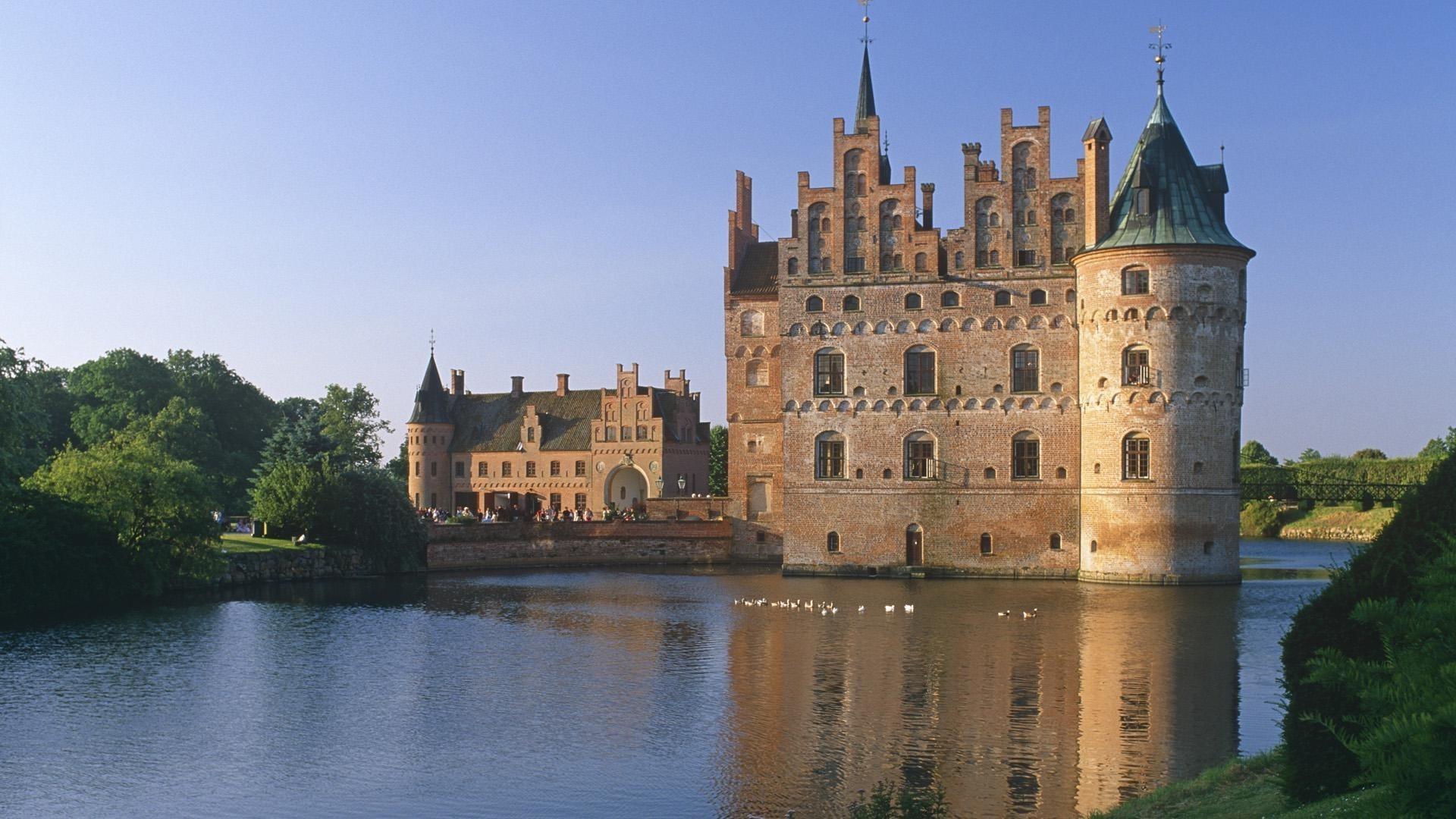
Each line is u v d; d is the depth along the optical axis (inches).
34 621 2402.8
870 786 1153.4
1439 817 497.7
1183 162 2933.1
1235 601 2511.1
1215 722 1375.5
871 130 3211.1
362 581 3344.0
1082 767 1195.9
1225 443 2847.0
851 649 1920.5
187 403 5211.6
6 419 2962.6
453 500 5649.6
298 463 3740.2
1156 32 2979.8
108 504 2728.8
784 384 3270.2
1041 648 1902.1
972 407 3120.1
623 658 1886.1
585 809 1107.9
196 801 1152.8
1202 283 2819.9
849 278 3213.6
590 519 4249.5
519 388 5807.1
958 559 3129.9
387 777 1222.9
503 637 2137.1
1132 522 2861.7
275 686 1690.5
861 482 3208.7
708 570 3656.5
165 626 2314.2
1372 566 774.5
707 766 1238.9
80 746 1354.6
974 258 3117.6
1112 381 2886.3
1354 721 647.1
